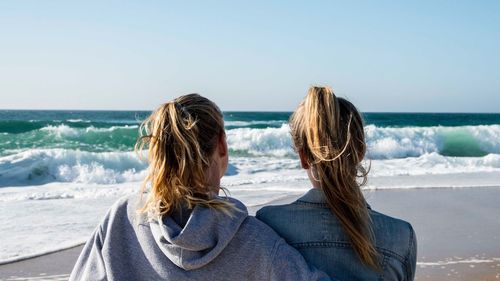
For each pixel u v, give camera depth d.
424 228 7.25
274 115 87.62
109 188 11.30
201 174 1.49
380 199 9.57
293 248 1.53
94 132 21.39
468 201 9.46
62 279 5.14
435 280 5.03
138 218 1.52
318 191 1.65
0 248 6.14
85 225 7.42
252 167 14.91
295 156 19.64
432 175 13.38
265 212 1.73
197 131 1.51
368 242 1.54
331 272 1.59
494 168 15.13
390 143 21.48
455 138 22.97
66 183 12.38
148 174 1.54
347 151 1.57
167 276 1.42
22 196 9.95
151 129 1.60
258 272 1.46
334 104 1.57
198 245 1.40
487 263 5.61
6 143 20.31
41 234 6.85
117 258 1.49
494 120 72.19
